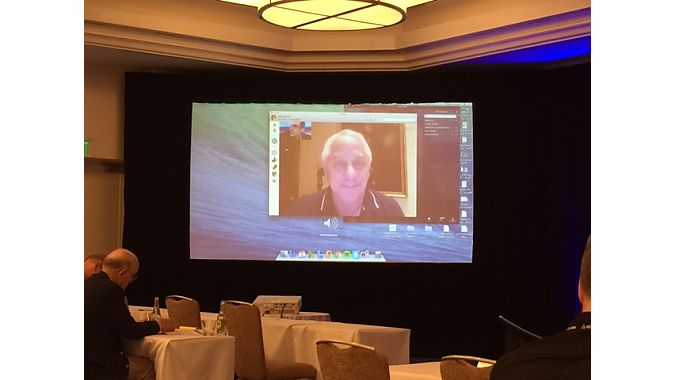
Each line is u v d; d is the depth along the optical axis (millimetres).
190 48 8508
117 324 4152
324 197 9023
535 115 8750
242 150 9086
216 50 8641
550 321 8773
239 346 5098
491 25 7773
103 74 9188
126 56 8609
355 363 3107
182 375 4195
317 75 9125
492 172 8875
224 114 9109
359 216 8984
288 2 6605
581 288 1526
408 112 8977
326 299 9273
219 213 9078
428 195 8938
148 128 9148
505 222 8875
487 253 8914
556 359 1521
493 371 1630
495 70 9070
